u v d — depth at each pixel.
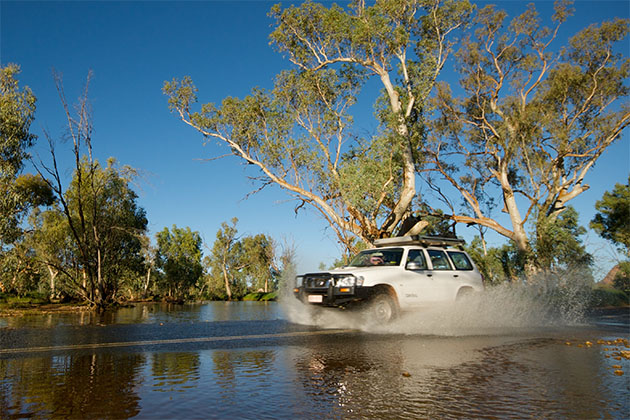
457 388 3.33
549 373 3.93
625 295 22.83
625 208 32.44
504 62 29.45
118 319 11.96
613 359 4.73
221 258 77.19
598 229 34.12
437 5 23.89
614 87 27.59
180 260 65.31
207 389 3.25
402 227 22.80
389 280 8.41
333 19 22.31
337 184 21.47
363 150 20.91
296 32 23.17
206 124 23.52
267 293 74.44
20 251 26.17
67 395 3.05
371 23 21.91
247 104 23.17
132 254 31.23
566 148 26.78
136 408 2.76
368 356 4.76
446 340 6.28
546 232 25.33
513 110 28.98
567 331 7.84
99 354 4.78
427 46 24.19
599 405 2.90
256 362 4.35
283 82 23.39
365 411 2.73
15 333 6.76
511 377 3.74
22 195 24.48
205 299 76.00
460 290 9.46
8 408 2.73
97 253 22.08
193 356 4.67
